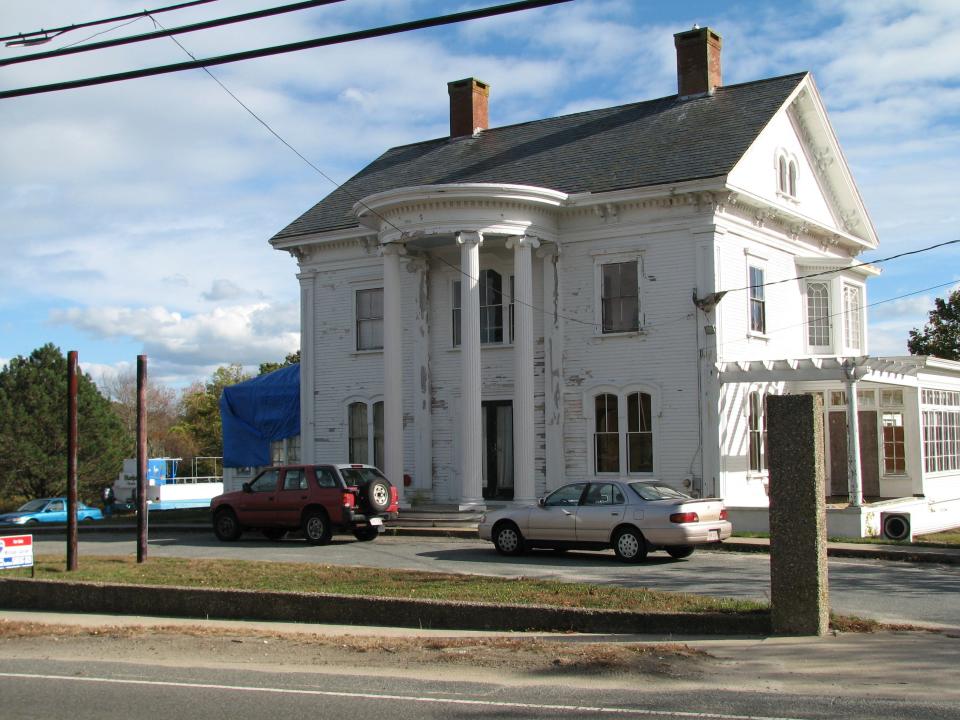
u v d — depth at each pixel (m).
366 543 22.73
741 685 9.23
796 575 11.30
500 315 28.27
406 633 12.42
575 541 18.97
